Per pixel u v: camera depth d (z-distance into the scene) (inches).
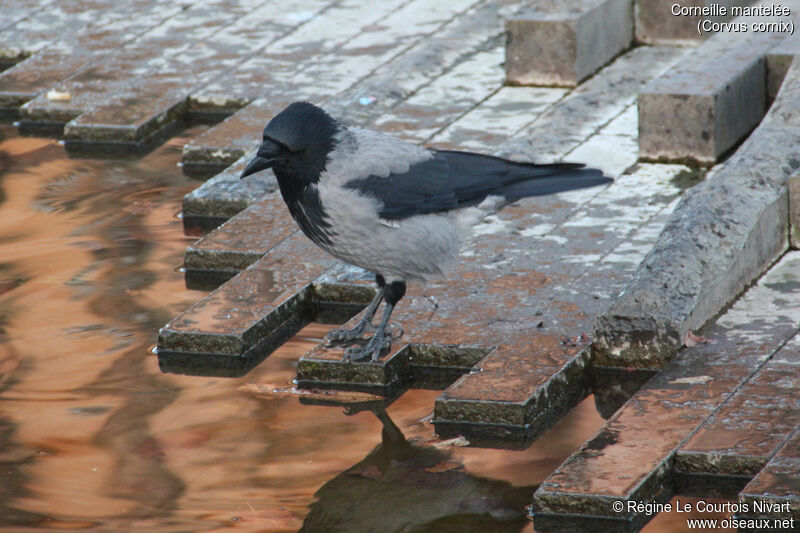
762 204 489.1
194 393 438.3
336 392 440.5
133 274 536.1
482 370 431.2
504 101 691.4
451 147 629.9
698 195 494.3
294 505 364.8
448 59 753.0
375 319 476.1
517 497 366.6
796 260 502.0
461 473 382.0
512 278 497.7
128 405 428.8
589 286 486.9
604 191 575.2
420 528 351.9
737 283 472.4
